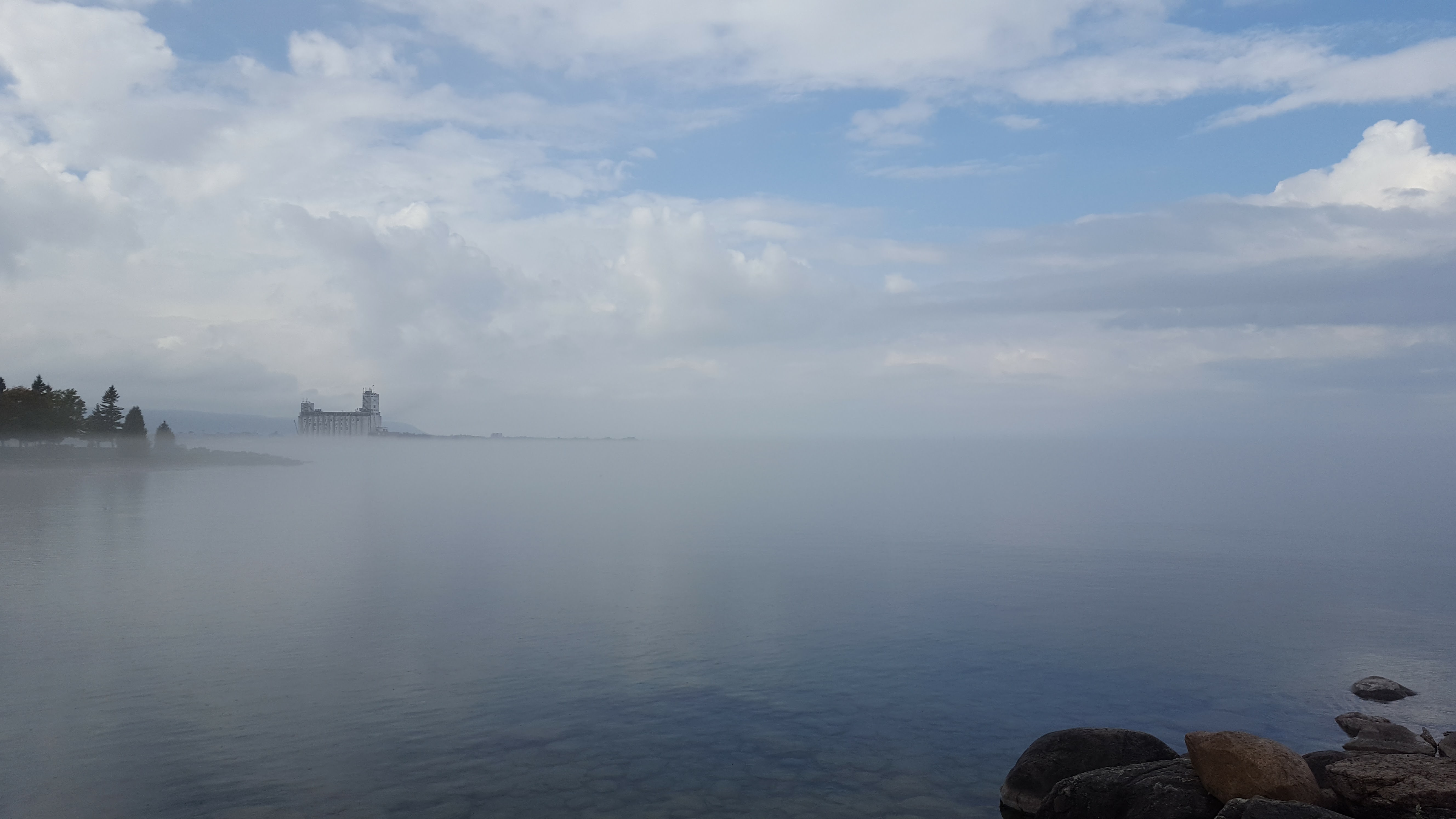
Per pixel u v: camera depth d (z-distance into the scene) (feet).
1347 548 214.90
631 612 126.52
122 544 212.84
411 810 54.60
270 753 65.16
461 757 64.59
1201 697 81.92
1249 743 47.93
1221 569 176.14
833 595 143.43
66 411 650.84
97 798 55.93
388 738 68.85
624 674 89.45
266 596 140.36
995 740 69.21
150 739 68.13
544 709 77.30
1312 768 54.44
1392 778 46.11
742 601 137.49
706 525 282.56
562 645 103.55
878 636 108.99
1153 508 352.90
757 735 70.08
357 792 57.62
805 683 86.53
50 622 116.47
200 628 113.60
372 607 129.49
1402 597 141.69
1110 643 105.19
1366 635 110.93
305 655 97.66
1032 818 54.29
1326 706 79.25
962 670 91.56
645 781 59.98
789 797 57.36
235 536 237.66
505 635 110.22
